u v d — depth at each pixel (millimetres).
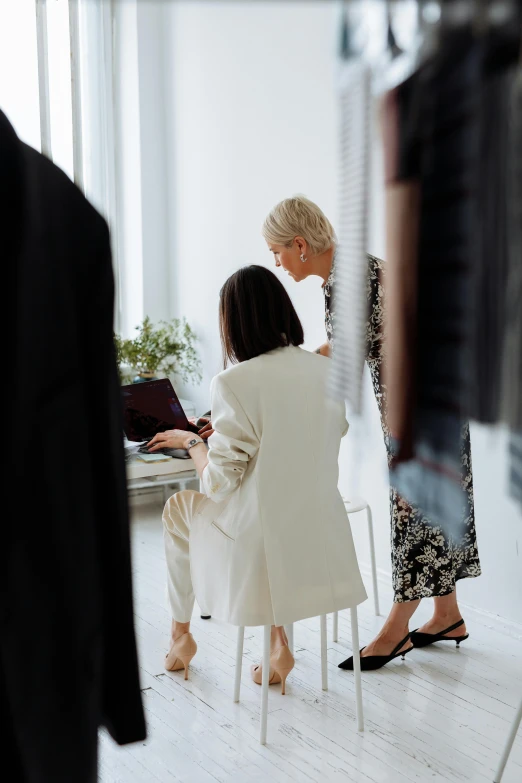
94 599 901
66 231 915
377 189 708
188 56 4617
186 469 2541
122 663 987
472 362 668
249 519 2139
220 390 2070
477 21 621
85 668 888
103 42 4805
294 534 2119
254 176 4141
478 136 639
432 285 693
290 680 2625
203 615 3178
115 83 5004
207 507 2334
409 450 746
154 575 3631
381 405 2439
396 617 2719
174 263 4977
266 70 3969
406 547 2676
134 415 2756
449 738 2252
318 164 3680
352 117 695
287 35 3791
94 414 951
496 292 650
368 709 2424
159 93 4906
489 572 3064
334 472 2207
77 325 913
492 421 665
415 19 659
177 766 2123
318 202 3705
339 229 720
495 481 2971
